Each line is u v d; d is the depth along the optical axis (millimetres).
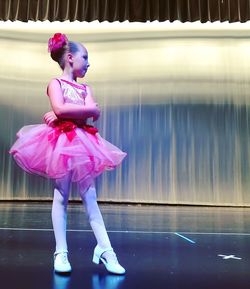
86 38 6277
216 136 6102
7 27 6234
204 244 1871
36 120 6121
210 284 1099
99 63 6238
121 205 5711
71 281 1093
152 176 6031
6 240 1880
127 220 3139
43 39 6258
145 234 2209
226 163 6066
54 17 5770
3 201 5918
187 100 6145
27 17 5766
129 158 6062
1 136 6059
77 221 2908
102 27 6273
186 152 6070
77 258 1434
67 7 5762
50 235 2084
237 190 6012
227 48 6258
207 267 1329
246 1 5766
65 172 1171
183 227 2668
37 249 1637
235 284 1104
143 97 6156
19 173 6035
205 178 6031
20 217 3221
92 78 6199
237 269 1302
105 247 1241
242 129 6141
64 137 1188
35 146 1223
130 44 6254
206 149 6078
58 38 1319
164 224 2873
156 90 6164
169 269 1289
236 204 5988
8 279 1109
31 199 6004
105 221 2998
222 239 2059
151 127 6109
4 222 2773
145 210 4617
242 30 6258
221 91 6172
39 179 6023
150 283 1094
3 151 6047
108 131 6105
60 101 1226
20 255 1489
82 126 1265
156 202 5992
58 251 1214
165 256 1533
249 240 2023
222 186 6023
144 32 6273
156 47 6250
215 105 6148
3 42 6215
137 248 1720
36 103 6152
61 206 1246
